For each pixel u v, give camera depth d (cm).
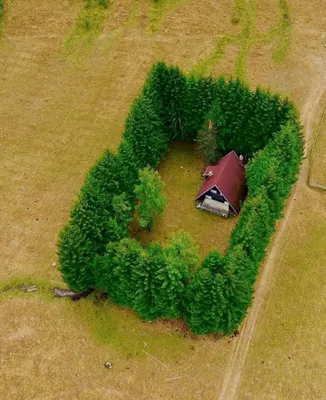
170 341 4491
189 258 4297
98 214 4416
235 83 5175
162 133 5609
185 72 6725
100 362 4362
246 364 4353
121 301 4494
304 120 6206
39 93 6581
